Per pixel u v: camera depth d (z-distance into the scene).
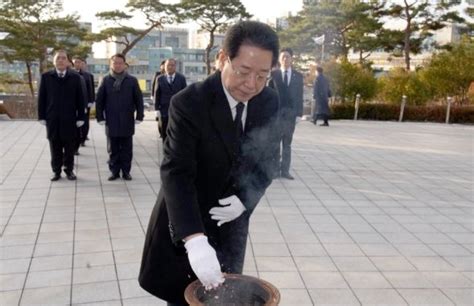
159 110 8.36
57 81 6.28
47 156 8.23
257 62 1.72
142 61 34.94
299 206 5.60
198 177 1.99
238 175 2.03
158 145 9.62
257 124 2.01
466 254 4.22
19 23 24.84
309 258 4.04
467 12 23.09
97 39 25.88
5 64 30.31
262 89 1.91
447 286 3.58
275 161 2.14
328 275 3.71
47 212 5.12
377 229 4.84
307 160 8.57
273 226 4.84
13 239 4.32
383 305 3.27
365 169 7.88
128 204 5.47
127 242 4.28
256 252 4.14
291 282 3.57
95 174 6.96
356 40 19.14
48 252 4.04
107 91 6.41
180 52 33.09
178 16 22.38
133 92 6.50
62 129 6.35
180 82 8.34
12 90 27.81
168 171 1.91
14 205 5.36
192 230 1.82
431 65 18.39
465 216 5.38
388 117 16.69
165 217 2.06
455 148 10.41
